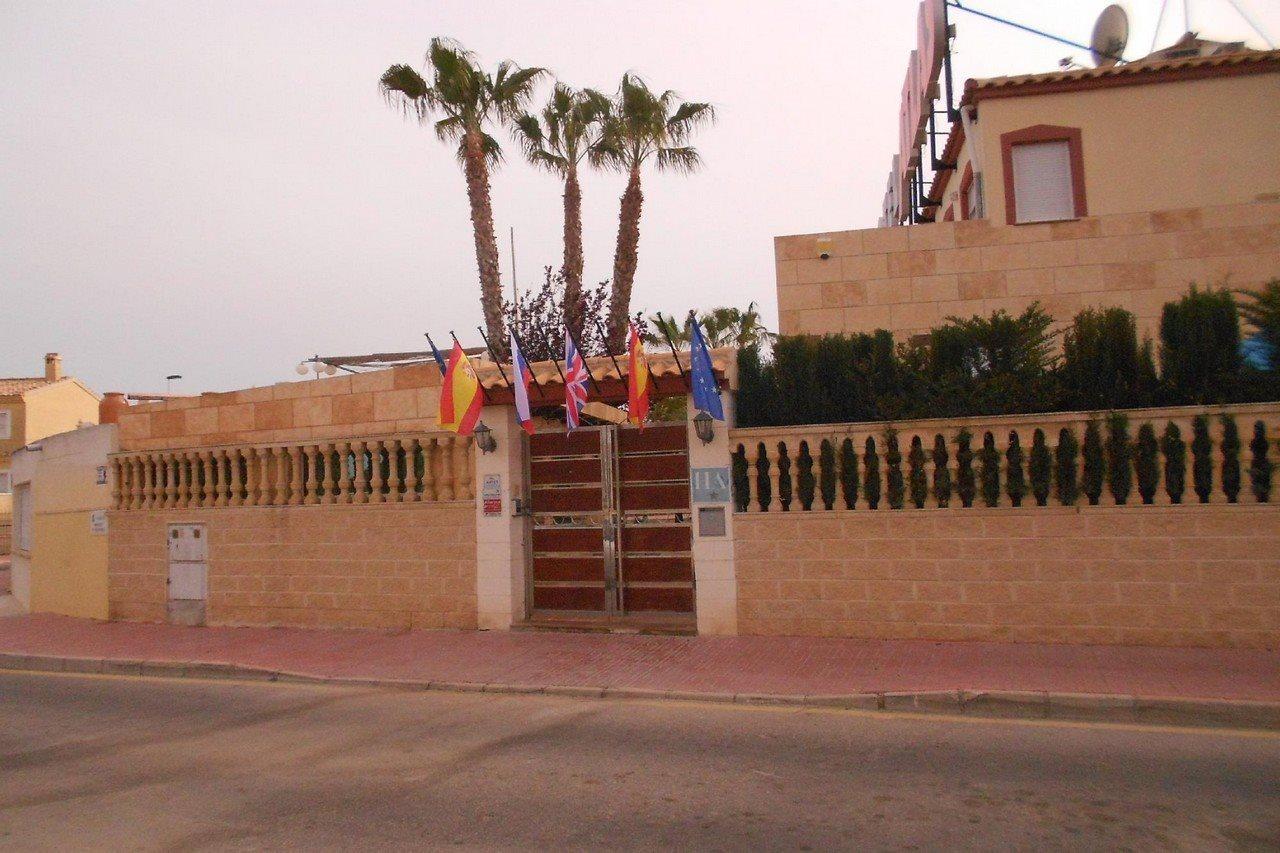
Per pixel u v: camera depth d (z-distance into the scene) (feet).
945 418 35.78
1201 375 34.40
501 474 41.19
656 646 36.45
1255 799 19.52
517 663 34.86
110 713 31.01
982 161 48.49
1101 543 33.30
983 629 34.40
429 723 27.86
